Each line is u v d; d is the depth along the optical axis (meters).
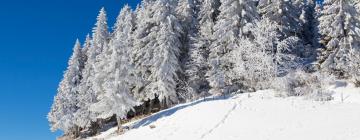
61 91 64.62
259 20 51.38
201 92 53.84
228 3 51.56
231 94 47.78
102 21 65.38
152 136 34.56
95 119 54.50
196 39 53.69
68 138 62.25
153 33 54.06
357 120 30.27
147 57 53.88
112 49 45.53
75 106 61.41
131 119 53.34
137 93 54.28
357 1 52.84
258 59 45.28
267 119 33.34
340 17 46.75
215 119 34.97
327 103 37.84
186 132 33.41
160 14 53.22
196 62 52.31
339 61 45.81
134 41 56.62
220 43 51.59
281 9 56.16
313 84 42.38
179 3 60.12
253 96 42.81
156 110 54.97
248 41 45.88
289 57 51.00
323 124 30.31
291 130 29.86
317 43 62.22
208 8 57.66
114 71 44.06
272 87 44.94
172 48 52.16
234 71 48.28
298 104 37.53
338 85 44.19
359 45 47.44
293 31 57.97
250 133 30.41
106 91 43.31
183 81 53.88
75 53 65.88
